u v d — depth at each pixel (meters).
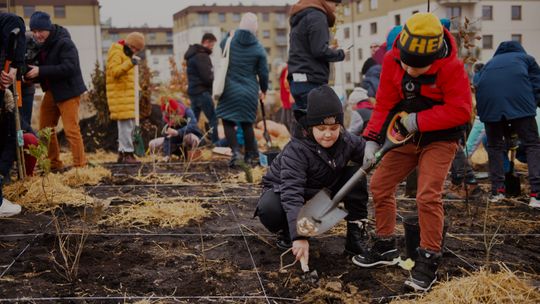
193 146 8.37
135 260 3.89
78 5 45.94
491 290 3.15
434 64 3.26
